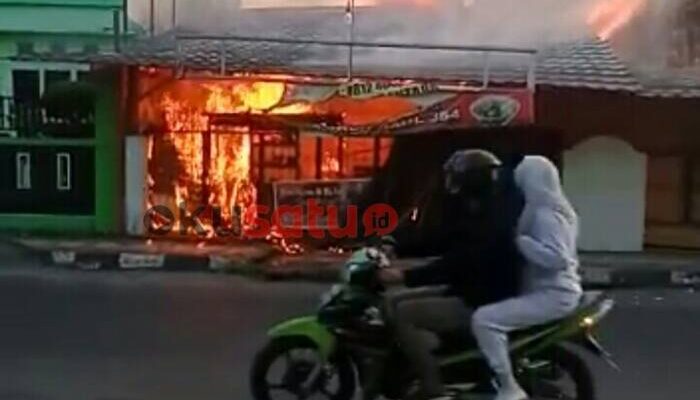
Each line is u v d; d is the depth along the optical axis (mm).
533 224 6207
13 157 16344
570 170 15859
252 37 15844
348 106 15188
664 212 16125
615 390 7793
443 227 6609
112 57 15195
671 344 9617
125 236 15914
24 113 16422
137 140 16156
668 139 15914
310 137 15984
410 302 6328
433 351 6336
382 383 6457
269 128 15945
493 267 6289
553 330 6250
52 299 11438
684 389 7855
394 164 15828
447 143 15672
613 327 10492
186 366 8266
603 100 15758
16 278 12867
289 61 15695
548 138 15812
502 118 14750
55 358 8469
